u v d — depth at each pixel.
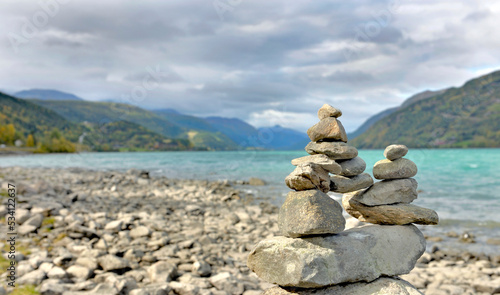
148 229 1.84
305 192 0.85
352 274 0.82
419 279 1.46
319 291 0.84
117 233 1.86
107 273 1.25
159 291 1.12
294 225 0.84
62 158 14.90
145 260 1.45
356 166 0.92
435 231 2.31
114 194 3.61
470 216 2.73
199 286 1.23
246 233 2.15
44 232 1.73
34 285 1.10
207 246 1.76
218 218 2.60
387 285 0.83
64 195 3.09
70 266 1.31
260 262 0.85
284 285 0.81
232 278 1.30
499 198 3.55
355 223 1.17
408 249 0.89
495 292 1.34
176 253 1.56
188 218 2.58
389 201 0.94
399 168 0.93
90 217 2.19
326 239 0.84
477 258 1.76
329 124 0.92
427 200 3.48
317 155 0.90
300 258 0.80
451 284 1.42
